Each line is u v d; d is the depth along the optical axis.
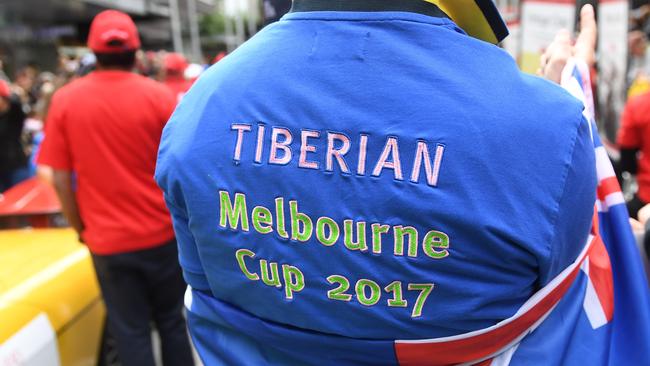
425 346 0.80
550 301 0.82
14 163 5.40
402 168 0.73
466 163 0.71
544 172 0.72
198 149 0.84
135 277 2.55
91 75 2.43
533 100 0.74
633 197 3.51
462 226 0.72
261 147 0.80
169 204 0.94
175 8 21.33
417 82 0.74
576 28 1.29
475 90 0.73
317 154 0.76
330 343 0.83
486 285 0.75
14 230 3.07
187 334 2.82
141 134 2.40
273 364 0.91
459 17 0.84
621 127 3.48
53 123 2.38
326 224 0.76
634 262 0.92
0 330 1.94
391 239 0.74
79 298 2.51
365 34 0.77
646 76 5.74
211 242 0.86
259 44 0.86
